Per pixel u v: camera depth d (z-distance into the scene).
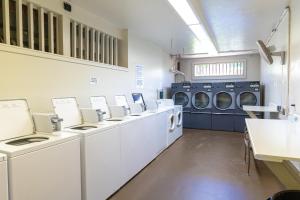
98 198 2.34
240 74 7.45
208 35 4.56
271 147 1.51
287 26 3.23
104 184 2.44
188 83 7.13
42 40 2.68
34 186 1.67
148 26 4.10
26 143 1.86
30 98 2.38
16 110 2.17
